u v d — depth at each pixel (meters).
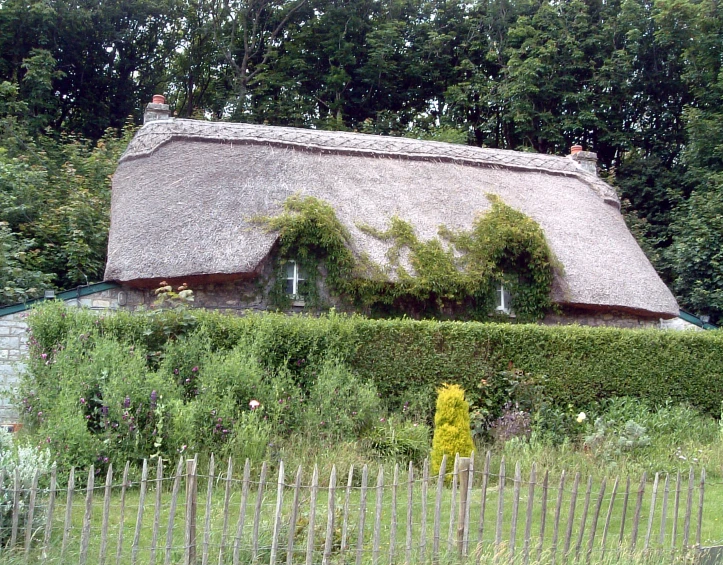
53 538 7.36
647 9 29.91
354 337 12.73
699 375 14.69
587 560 7.25
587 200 19.73
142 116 31.39
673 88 29.55
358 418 11.30
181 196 15.72
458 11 33.19
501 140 31.11
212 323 12.15
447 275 15.46
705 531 8.82
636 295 16.92
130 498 9.02
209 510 6.50
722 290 21.48
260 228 14.95
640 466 11.23
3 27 27.47
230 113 31.75
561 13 31.02
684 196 28.12
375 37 32.22
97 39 30.47
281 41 33.09
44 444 9.34
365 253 15.25
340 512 8.38
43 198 19.75
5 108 25.20
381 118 31.41
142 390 10.23
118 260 14.41
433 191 17.69
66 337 11.59
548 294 16.36
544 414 12.93
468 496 7.00
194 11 32.69
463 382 13.20
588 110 29.14
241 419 10.41
